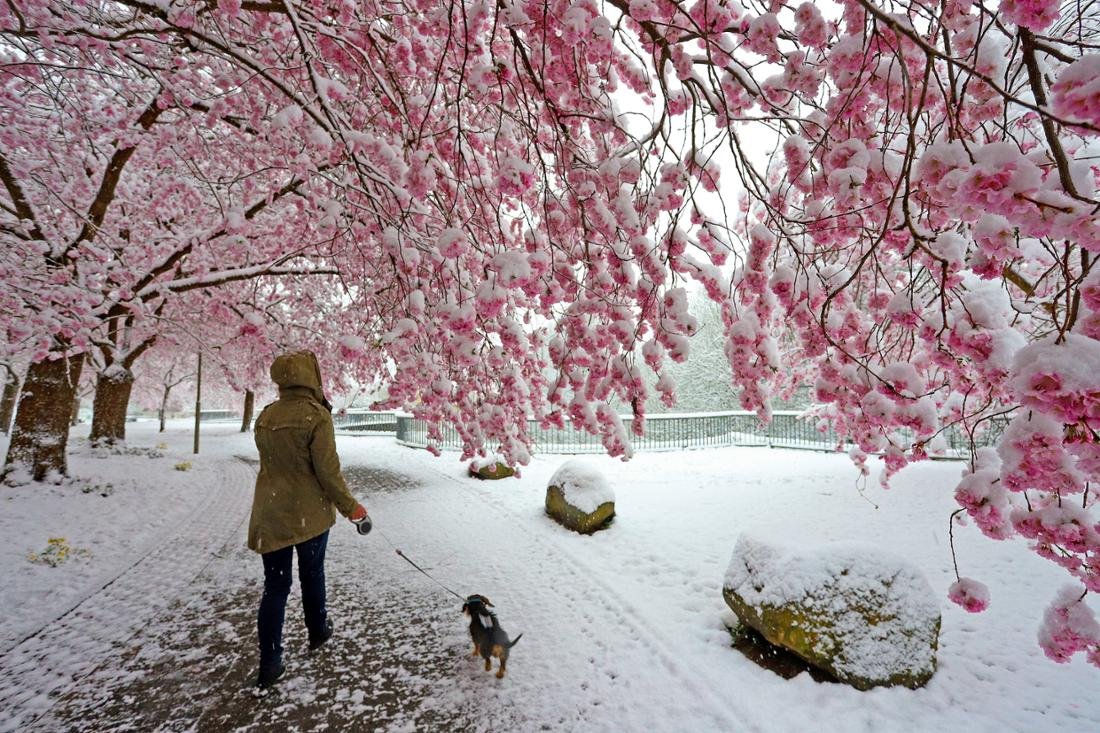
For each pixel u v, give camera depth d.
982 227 1.56
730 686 3.35
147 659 3.61
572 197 3.33
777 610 3.64
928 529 7.05
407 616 4.40
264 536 3.19
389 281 5.55
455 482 11.53
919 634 3.53
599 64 3.29
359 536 7.11
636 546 6.58
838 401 3.05
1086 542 1.73
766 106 2.67
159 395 30.27
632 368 3.04
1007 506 2.08
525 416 5.06
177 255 8.29
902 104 2.26
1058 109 1.21
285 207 8.44
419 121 4.09
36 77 5.74
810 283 2.78
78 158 7.30
